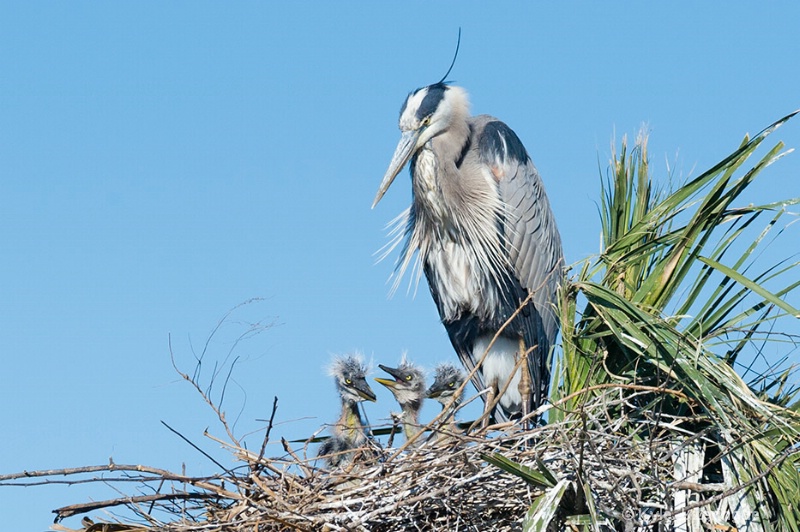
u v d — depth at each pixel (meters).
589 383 10.84
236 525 9.87
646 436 10.95
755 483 10.02
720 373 10.34
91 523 10.17
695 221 11.50
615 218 12.38
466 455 9.77
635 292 11.69
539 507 9.12
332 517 9.86
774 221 11.24
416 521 10.14
